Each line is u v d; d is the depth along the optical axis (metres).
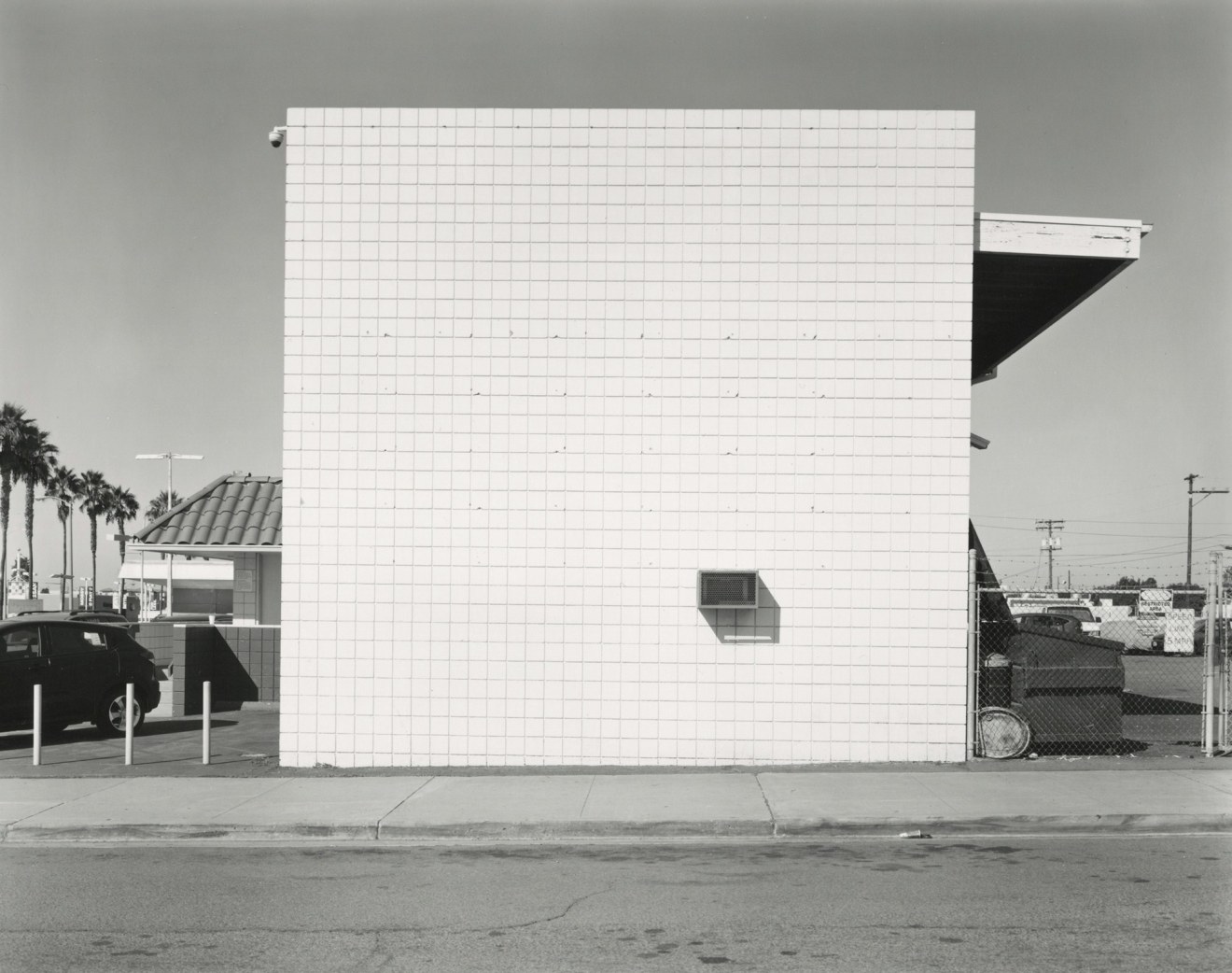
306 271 12.90
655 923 7.18
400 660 12.79
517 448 12.81
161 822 10.05
